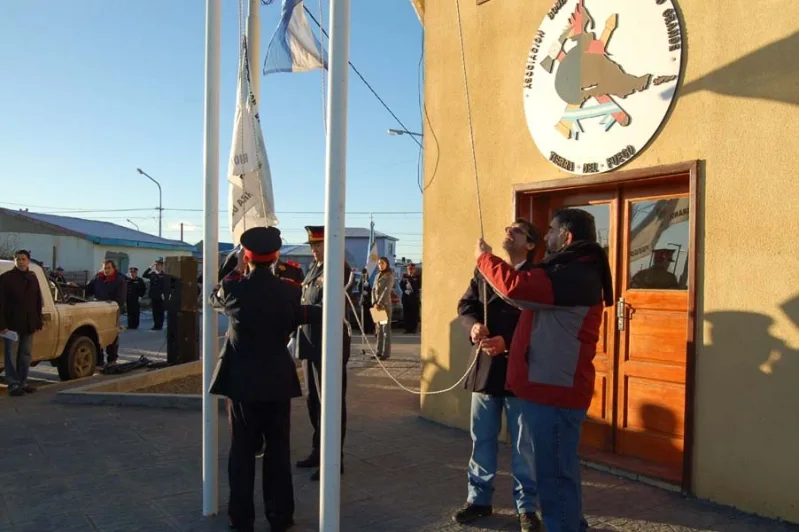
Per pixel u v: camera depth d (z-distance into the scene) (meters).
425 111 6.89
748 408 4.28
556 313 3.55
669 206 5.02
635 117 4.91
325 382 3.44
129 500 4.66
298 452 5.83
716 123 4.47
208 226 4.41
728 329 4.39
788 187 4.12
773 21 4.21
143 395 7.69
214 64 4.42
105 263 14.37
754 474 4.25
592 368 3.62
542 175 5.67
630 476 4.95
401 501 4.65
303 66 6.47
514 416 4.18
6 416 7.19
